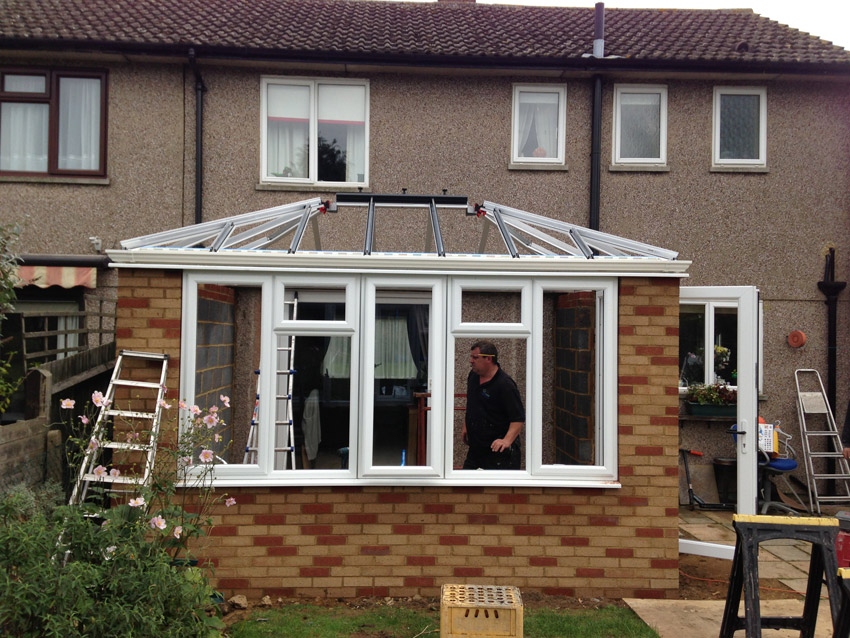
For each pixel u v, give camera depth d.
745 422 6.86
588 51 10.27
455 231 10.02
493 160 10.20
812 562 4.59
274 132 10.25
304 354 6.89
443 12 12.23
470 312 6.85
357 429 5.73
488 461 6.19
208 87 10.04
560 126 10.27
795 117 10.24
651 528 5.82
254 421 7.22
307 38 10.27
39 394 6.96
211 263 5.64
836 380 10.08
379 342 6.42
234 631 4.92
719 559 7.01
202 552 5.61
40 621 3.64
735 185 10.20
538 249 6.89
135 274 5.66
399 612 5.35
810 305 10.12
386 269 5.76
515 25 11.61
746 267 10.15
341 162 10.27
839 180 10.19
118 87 9.97
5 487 6.07
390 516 5.74
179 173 9.97
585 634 4.94
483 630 4.06
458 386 8.11
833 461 10.05
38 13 10.54
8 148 10.12
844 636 4.10
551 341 8.12
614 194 10.20
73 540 4.05
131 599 3.92
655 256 6.19
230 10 11.45
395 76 10.19
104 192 9.92
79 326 9.82
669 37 11.07
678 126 10.26
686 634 4.96
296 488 5.70
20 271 9.56
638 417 5.86
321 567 5.68
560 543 5.80
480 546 5.77
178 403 5.35
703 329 9.89
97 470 4.91
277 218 6.73
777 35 11.16
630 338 5.88
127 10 11.00
